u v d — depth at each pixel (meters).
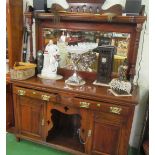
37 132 1.89
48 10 1.92
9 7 1.86
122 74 1.61
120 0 1.72
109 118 1.55
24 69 1.79
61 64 2.02
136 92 1.61
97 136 1.65
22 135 1.97
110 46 1.69
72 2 1.83
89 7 1.79
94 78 1.93
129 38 1.74
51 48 1.90
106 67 1.72
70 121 2.20
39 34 2.04
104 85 1.74
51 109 1.76
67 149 1.83
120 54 1.80
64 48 1.96
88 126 1.65
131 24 1.69
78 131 2.07
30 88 1.77
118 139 1.58
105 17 1.61
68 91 1.60
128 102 1.43
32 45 2.03
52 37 1.99
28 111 1.86
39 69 1.99
